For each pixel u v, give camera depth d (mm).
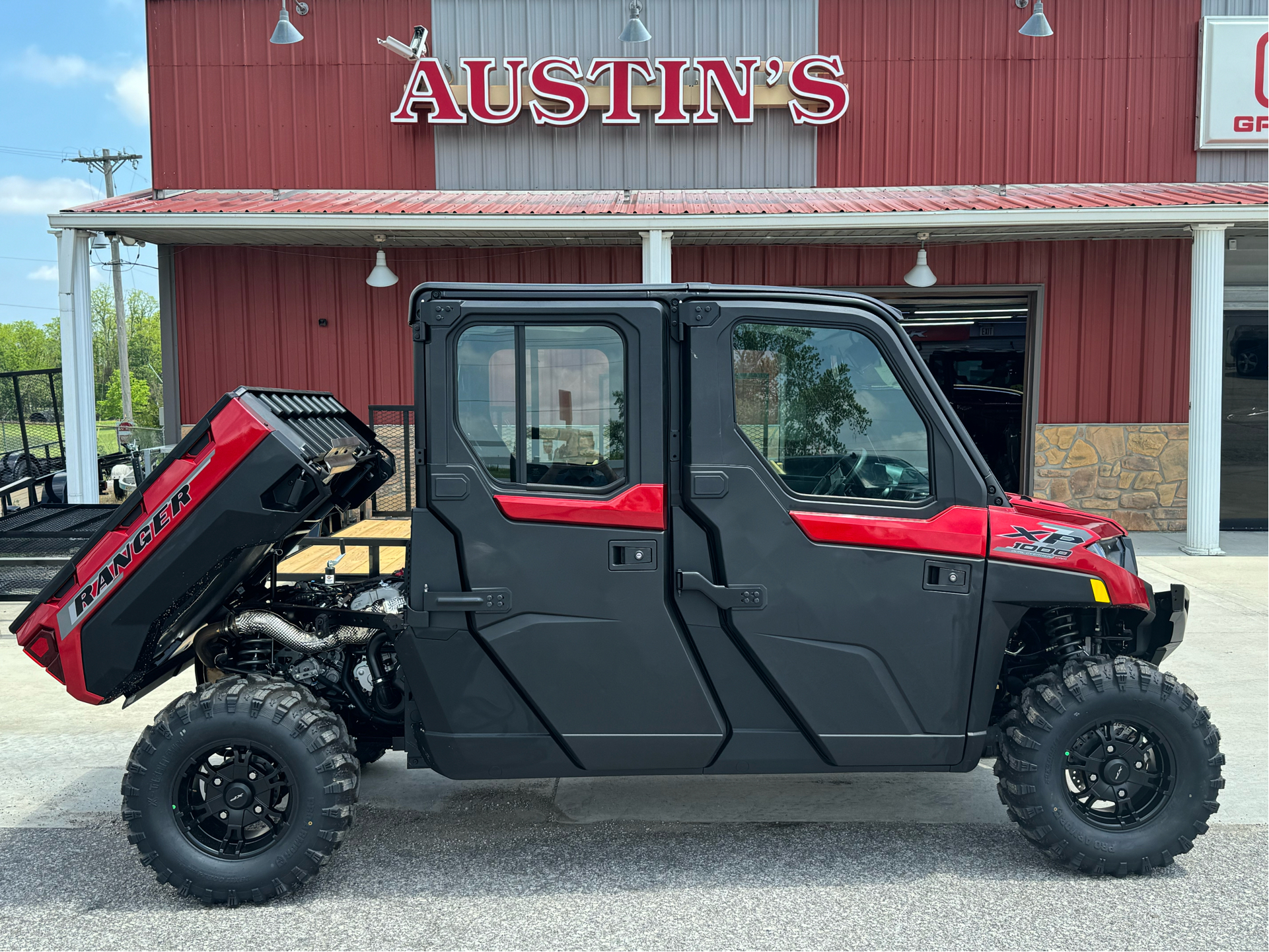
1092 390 11953
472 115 11727
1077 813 3541
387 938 3174
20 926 3281
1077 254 11766
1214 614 7637
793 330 3408
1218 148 11609
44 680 6281
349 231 10352
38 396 11852
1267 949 3047
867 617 3445
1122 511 12047
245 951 3096
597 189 11984
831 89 11578
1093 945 3084
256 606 3947
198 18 11836
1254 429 12086
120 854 3852
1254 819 4086
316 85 11898
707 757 3506
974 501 3492
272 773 3463
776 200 10945
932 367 12547
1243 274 11914
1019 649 4055
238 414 3357
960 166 11828
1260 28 11367
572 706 3445
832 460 3447
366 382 12227
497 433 3379
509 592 3389
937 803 4348
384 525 6273
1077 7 11594
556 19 11891
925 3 11688
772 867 3688
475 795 4469
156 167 11969
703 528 3414
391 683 3986
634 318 3338
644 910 3348
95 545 3467
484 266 12094
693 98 11750
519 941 3145
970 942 3107
